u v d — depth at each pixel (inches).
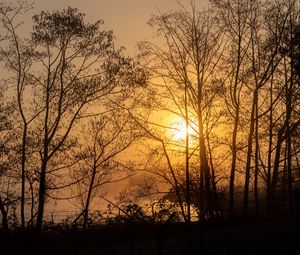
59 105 1550.2
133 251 894.4
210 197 1451.8
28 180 1398.9
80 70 1572.3
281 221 964.0
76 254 948.0
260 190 1723.7
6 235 1045.2
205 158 1547.7
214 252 773.3
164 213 1128.2
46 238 1079.0
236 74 1679.4
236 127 1644.9
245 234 848.9
